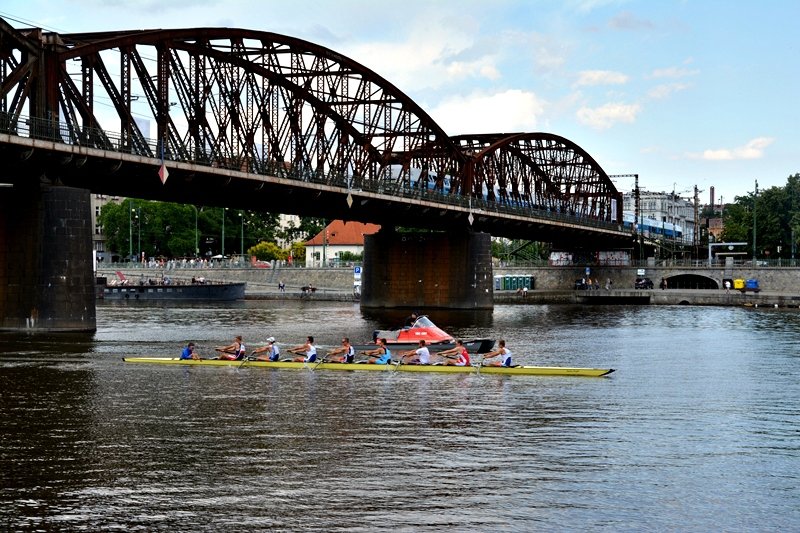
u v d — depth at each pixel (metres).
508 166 124.38
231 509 23.66
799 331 76.94
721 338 70.00
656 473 26.97
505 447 29.88
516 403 37.81
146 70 66.12
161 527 22.45
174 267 171.62
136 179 68.44
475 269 109.44
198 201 80.38
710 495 24.97
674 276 149.50
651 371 48.38
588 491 25.22
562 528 22.47
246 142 74.44
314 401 38.06
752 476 26.75
